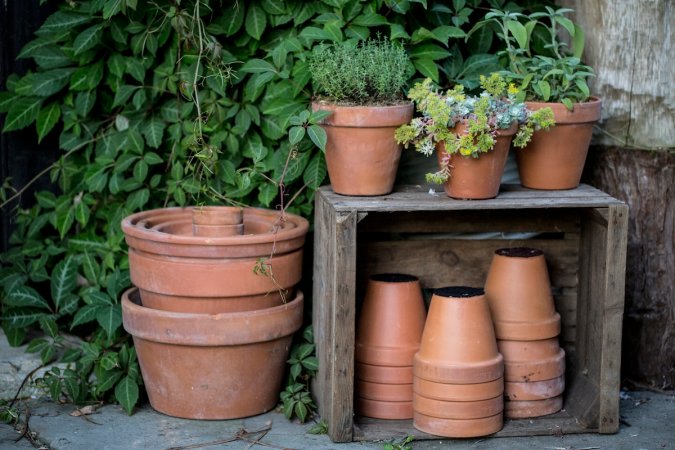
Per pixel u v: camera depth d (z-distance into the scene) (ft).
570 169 8.68
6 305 9.57
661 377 9.31
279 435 8.50
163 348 8.56
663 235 9.18
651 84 9.02
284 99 9.00
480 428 8.41
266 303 8.63
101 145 9.48
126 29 9.14
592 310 8.77
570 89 8.83
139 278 8.60
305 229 8.69
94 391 8.89
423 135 8.47
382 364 8.61
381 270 9.06
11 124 9.36
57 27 9.23
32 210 9.65
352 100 8.48
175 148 9.30
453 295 8.45
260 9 9.08
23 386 9.02
